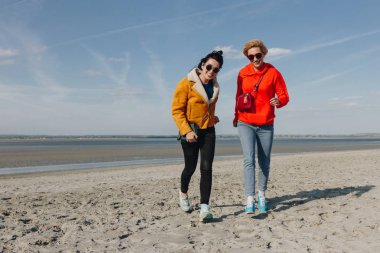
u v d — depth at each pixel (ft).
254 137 15.52
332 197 19.45
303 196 20.08
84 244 11.74
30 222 14.84
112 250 11.13
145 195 22.26
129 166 49.52
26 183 31.01
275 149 107.24
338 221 14.21
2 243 11.89
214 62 13.85
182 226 13.85
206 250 11.00
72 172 41.75
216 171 38.99
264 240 11.92
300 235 12.43
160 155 75.51
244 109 15.21
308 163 47.06
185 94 14.12
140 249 11.18
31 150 95.35
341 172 34.19
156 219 15.17
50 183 30.83
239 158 64.75
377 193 20.35
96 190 25.49
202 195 14.33
